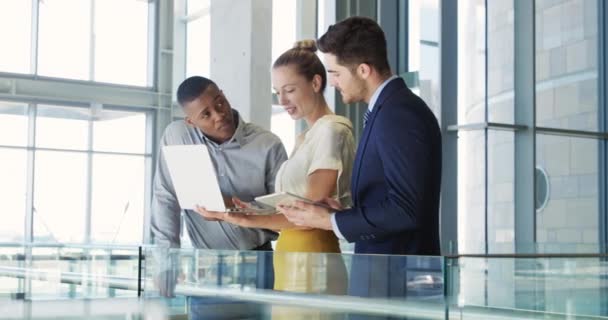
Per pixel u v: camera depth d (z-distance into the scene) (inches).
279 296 77.6
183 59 624.1
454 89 430.6
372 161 97.1
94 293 99.7
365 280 70.8
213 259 84.4
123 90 619.5
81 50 609.6
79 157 613.6
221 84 430.9
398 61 453.1
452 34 430.6
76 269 102.4
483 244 383.9
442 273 66.5
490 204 433.7
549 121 456.8
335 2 466.3
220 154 130.7
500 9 441.7
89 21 612.4
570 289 71.3
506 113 442.3
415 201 92.7
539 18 457.1
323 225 99.7
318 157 110.5
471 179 431.8
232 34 425.4
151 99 629.0
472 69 435.5
